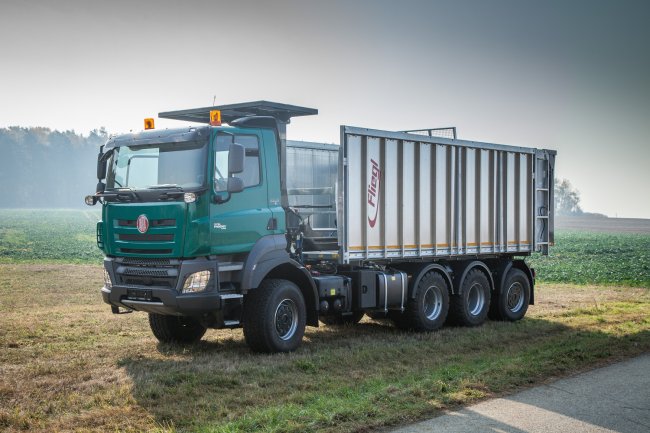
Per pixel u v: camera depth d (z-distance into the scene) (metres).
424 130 15.08
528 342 12.02
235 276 10.27
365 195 12.12
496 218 15.07
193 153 9.94
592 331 13.14
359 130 11.96
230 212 10.13
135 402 7.63
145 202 10.03
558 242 68.94
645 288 23.36
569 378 9.20
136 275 10.09
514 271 15.28
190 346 11.22
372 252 12.31
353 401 7.63
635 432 6.89
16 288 19.75
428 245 13.38
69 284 21.08
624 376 9.33
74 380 8.60
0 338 11.34
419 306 12.95
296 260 11.58
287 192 11.72
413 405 7.54
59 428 6.74
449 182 13.89
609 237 85.94
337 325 13.94
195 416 7.13
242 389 8.31
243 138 10.45
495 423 7.10
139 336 12.05
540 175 16.47
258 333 10.35
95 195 10.49
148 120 10.74
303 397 7.85
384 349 10.92
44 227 84.50
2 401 7.67
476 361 10.20
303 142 13.45
